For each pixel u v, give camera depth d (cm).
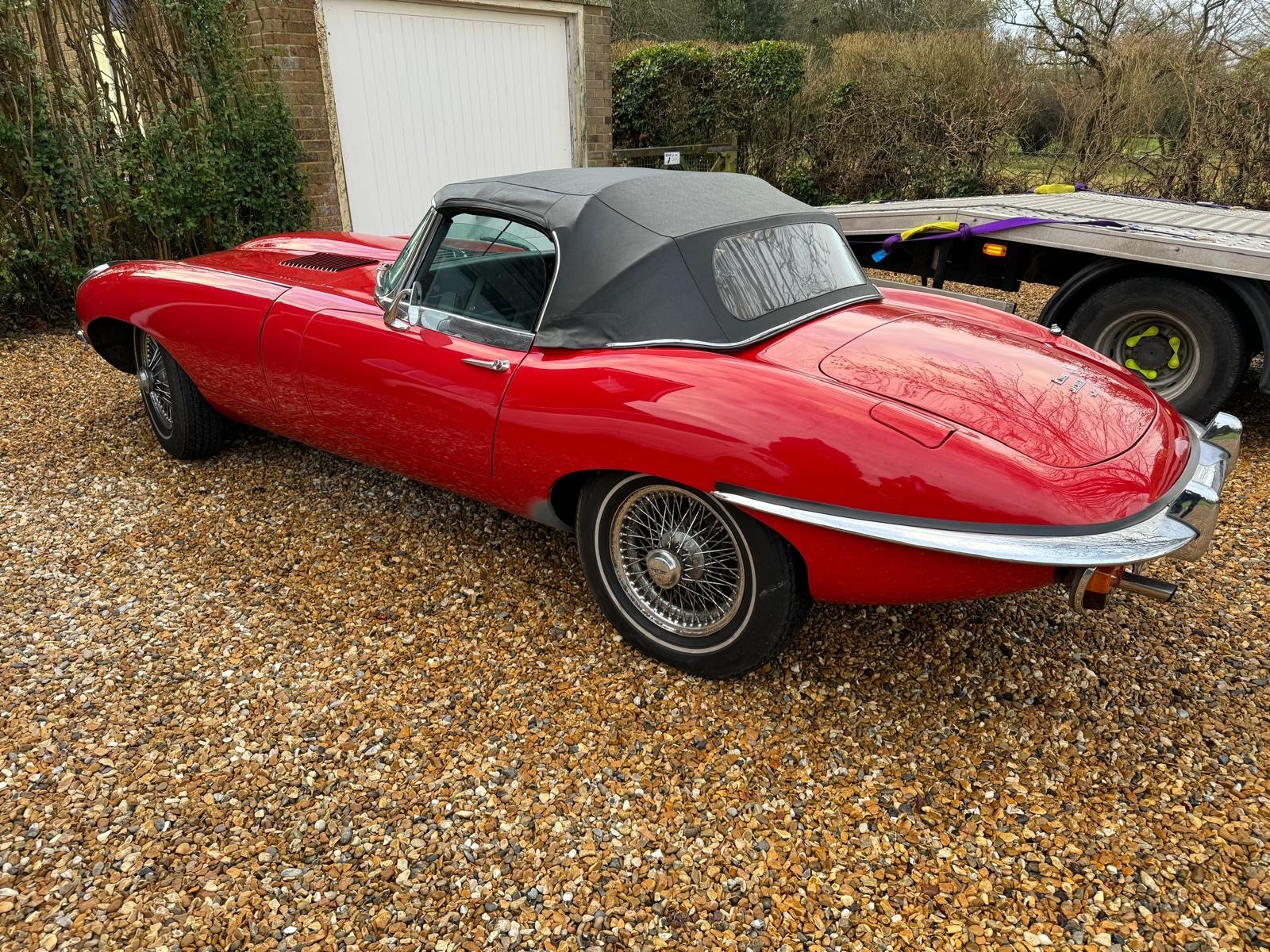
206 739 242
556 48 873
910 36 1261
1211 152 936
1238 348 434
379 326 311
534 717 252
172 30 643
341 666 274
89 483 400
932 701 260
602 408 247
